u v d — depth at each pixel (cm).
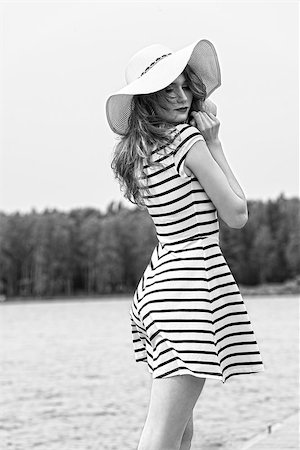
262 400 1177
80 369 1822
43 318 4550
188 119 335
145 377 1631
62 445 895
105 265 6906
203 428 935
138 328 340
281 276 6412
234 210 320
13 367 1906
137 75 338
